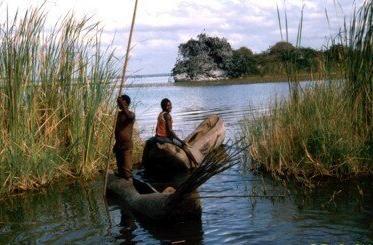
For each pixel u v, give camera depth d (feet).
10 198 31.45
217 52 230.68
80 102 36.81
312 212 24.63
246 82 187.73
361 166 31.32
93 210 27.86
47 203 29.86
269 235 21.85
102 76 37.70
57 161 35.83
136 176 37.50
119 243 22.15
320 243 20.51
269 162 34.45
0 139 32.78
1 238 23.72
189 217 24.99
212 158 23.85
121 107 31.58
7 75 33.71
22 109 34.06
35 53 35.50
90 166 36.55
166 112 39.06
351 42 33.01
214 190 30.45
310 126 32.99
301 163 32.32
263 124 37.35
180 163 38.47
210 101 107.45
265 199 27.58
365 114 32.60
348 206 25.13
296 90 34.30
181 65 237.66
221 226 23.56
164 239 22.35
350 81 33.14
